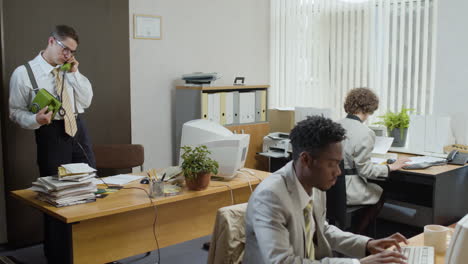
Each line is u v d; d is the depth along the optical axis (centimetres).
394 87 484
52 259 291
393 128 450
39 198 269
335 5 530
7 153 389
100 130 443
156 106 504
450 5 416
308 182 173
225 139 312
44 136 331
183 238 297
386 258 158
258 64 595
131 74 482
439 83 430
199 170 289
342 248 201
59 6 408
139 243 275
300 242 177
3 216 403
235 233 194
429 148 424
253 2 582
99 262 258
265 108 548
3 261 285
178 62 518
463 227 151
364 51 505
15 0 384
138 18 480
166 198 274
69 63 331
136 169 495
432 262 171
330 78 545
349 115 367
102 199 272
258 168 542
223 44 557
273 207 170
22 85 324
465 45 409
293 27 575
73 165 271
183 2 515
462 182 390
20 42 389
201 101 482
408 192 434
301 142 170
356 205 359
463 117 417
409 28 466
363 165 349
